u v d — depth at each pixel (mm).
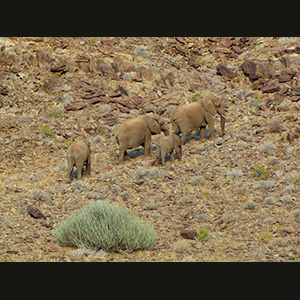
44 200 57938
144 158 70750
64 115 86000
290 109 81312
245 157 66812
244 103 87562
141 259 42938
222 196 57469
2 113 85375
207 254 44375
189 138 77750
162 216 53031
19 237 47000
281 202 54906
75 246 46094
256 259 42844
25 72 93438
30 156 75312
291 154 65875
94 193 58938
